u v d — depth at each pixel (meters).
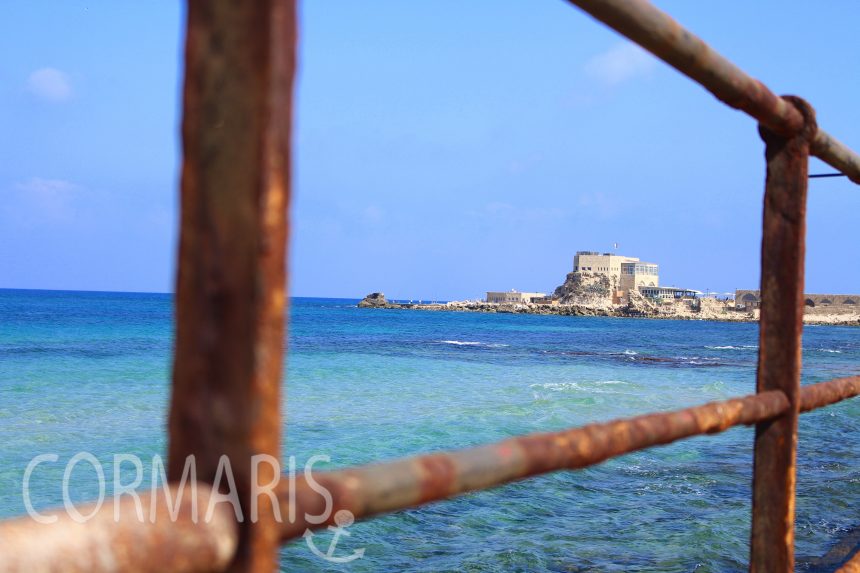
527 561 8.62
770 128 2.26
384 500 1.00
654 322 164.00
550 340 80.00
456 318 147.00
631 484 12.39
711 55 1.75
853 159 2.73
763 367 2.36
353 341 67.94
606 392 30.45
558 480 12.56
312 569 8.48
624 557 8.66
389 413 23.14
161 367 36.78
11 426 19.89
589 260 198.88
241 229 0.75
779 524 2.32
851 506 9.95
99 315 100.19
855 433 17.44
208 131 0.76
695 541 9.13
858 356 62.03
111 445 17.34
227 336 0.76
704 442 16.34
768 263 2.38
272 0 0.73
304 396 27.69
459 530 9.92
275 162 0.74
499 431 19.98
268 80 0.73
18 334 61.06
